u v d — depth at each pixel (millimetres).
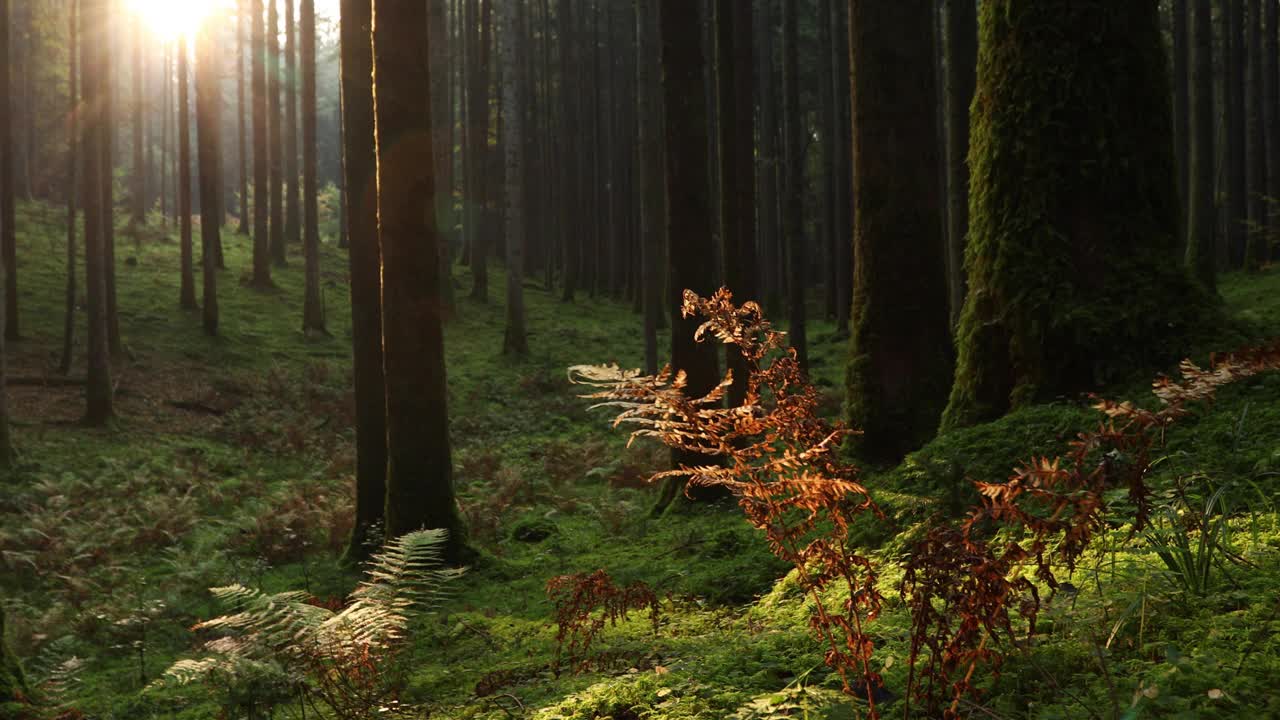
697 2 10961
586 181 41844
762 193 35781
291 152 39125
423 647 6355
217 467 15688
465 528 9336
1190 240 20672
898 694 3092
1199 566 3377
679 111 10883
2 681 5828
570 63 42594
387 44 9164
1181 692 2611
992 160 6758
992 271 6680
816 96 40344
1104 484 2232
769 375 2721
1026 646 2986
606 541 9875
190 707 5793
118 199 43469
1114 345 6027
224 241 36906
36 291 25922
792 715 3018
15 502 12523
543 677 4770
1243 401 5012
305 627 4262
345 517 11203
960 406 6836
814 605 4664
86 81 17531
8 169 22250
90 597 9195
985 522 4805
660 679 3854
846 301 27672
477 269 34094
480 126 36188
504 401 22266
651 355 20062
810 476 2615
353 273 10195
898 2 8039
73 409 18422
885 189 8062
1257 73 27062
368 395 10219
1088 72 6477
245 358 23719
